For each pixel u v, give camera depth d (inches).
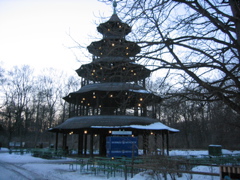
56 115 2709.2
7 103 2234.3
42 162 923.4
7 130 2454.5
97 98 1107.9
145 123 1064.8
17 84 2337.6
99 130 1112.2
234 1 324.2
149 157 500.1
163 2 320.8
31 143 2374.5
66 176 563.5
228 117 995.3
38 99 2335.1
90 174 590.6
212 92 315.0
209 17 322.0
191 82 332.5
